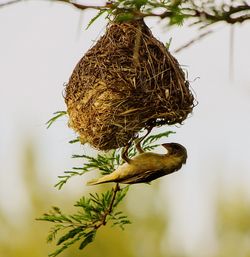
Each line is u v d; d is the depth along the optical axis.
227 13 7.42
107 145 11.82
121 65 11.62
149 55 11.63
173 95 11.58
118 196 11.95
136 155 11.71
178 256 35.16
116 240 34.16
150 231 34.56
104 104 11.59
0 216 35.78
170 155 11.69
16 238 36.16
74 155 12.28
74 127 12.09
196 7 7.43
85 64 11.93
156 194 34.72
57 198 35.28
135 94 11.50
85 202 11.88
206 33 7.31
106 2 7.52
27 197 35.94
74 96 12.01
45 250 35.62
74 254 34.09
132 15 7.49
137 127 11.58
